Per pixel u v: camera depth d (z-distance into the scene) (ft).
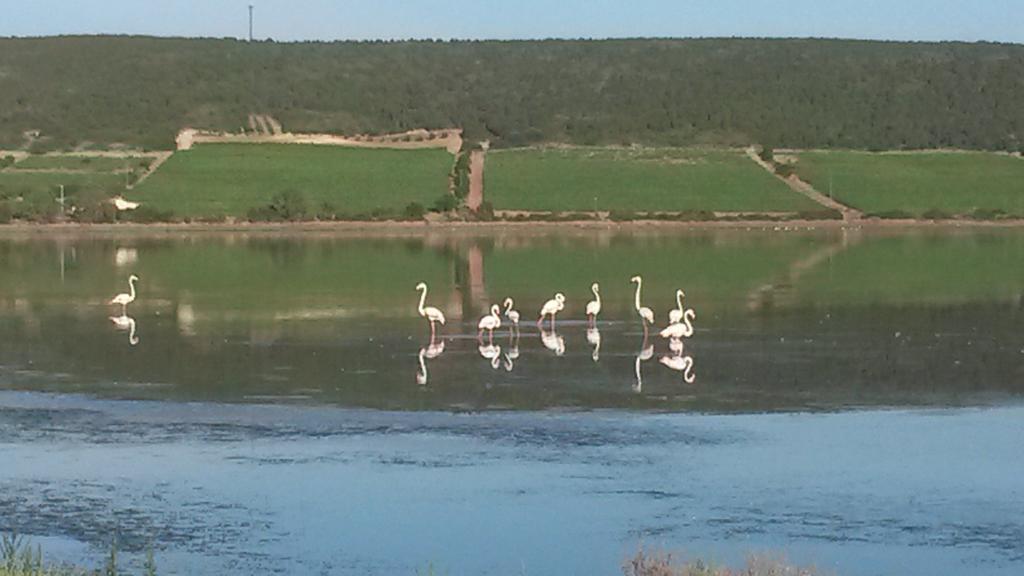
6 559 60.64
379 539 72.54
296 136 486.38
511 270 221.25
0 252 260.21
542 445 91.97
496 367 122.72
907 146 490.08
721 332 146.00
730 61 611.47
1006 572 67.36
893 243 284.41
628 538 72.38
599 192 378.73
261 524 74.95
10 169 396.78
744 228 330.75
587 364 124.77
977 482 82.79
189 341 139.03
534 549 70.90
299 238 300.81
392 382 115.03
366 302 175.22
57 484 82.33
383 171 406.82
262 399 107.45
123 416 101.04
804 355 129.90
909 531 73.36
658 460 87.97
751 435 95.09
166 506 78.02
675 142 494.59
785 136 501.97
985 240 294.66
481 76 591.78
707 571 64.34
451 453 89.76
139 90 539.70
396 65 613.52
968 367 123.13
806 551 70.08
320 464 86.99
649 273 215.72
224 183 385.09
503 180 392.47
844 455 89.40
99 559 68.80
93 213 332.60
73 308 168.86
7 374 119.34
